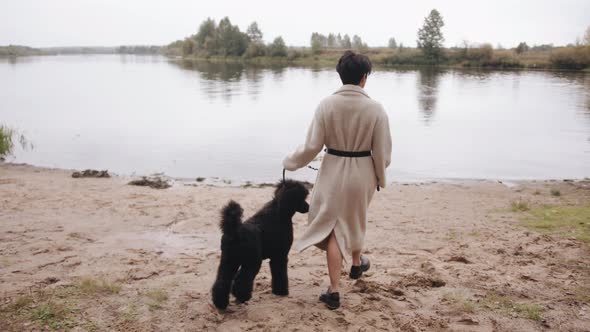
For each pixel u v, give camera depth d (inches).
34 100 1026.1
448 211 304.5
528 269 180.9
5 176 390.0
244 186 382.9
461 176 438.9
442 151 561.9
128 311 138.6
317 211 141.6
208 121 768.3
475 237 237.6
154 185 369.7
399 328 132.3
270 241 140.7
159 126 713.6
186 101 1053.2
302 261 197.6
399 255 210.1
